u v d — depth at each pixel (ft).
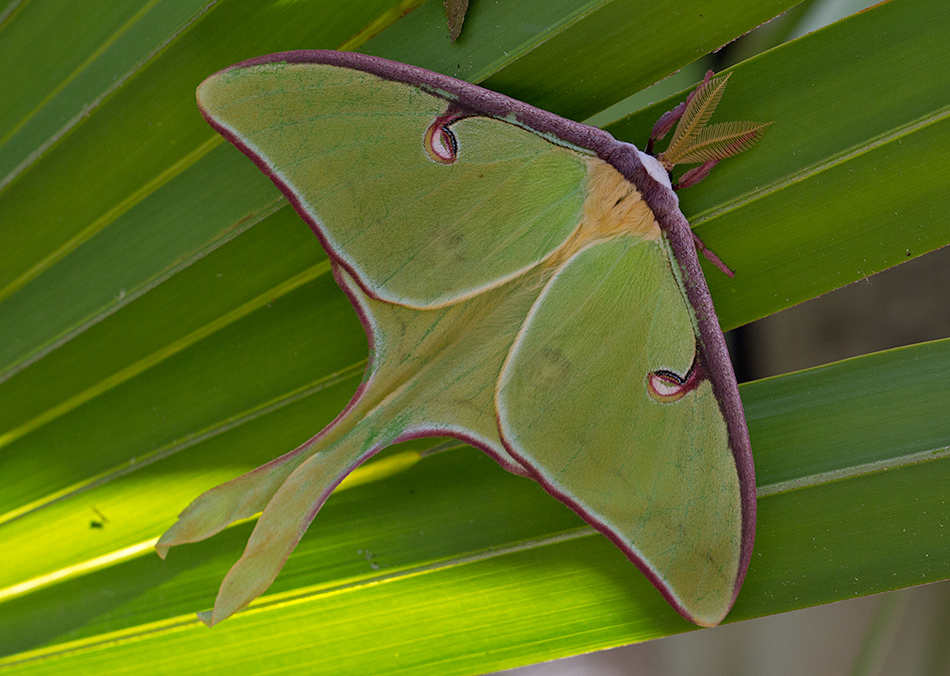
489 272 1.30
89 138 1.39
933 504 1.35
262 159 1.29
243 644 1.40
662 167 1.31
